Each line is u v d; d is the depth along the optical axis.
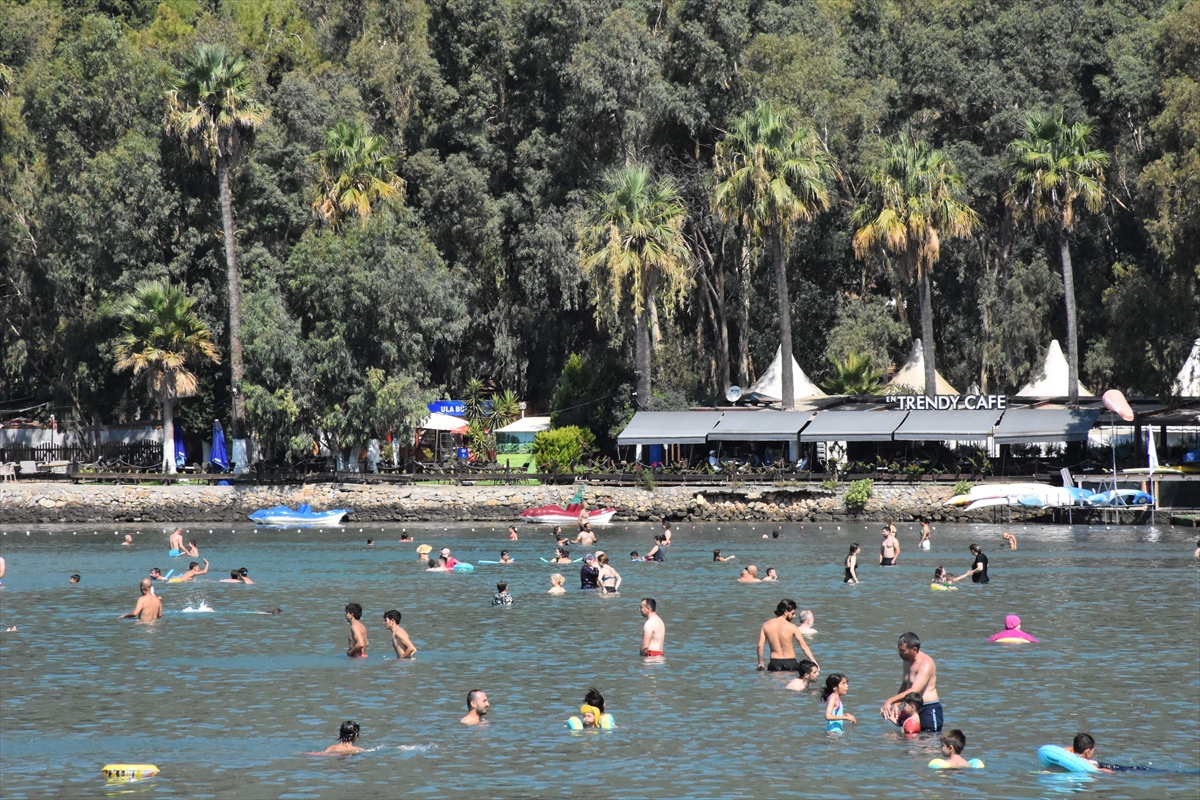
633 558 130.00
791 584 110.12
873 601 99.00
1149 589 105.12
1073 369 186.88
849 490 172.62
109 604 100.62
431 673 72.25
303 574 119.94
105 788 51.12
